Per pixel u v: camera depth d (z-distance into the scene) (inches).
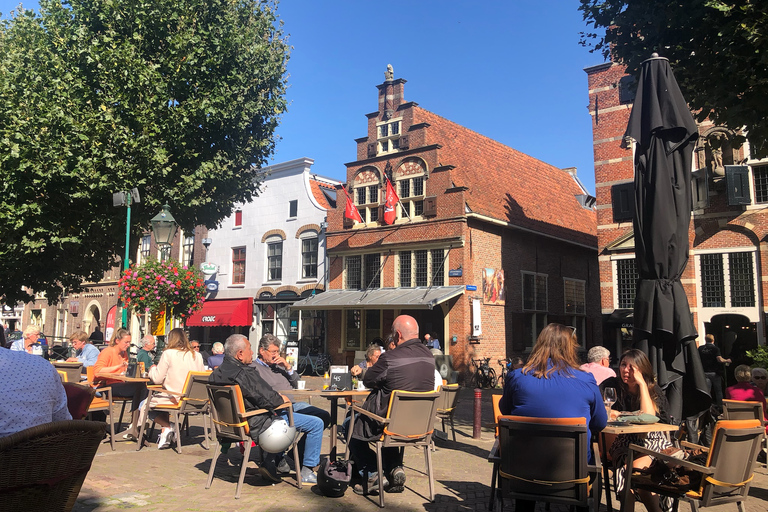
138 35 576.1
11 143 541.0
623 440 190.2
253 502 201.8
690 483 164.4
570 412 158.4
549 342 168.7
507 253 880.3
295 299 986.7
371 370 216.8
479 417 367.9
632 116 267.6
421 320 836.0
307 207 999.0
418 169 850.8
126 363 349.7
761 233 594.6
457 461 295.9
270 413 219.0
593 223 1153.4
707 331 623.8
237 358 226.4
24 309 1540.4
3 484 102.0
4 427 110.3
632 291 692.7
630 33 410.3
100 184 549.6
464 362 776.9
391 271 866.8
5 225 563.2
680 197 252.8
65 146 545.3
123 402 351.6
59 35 586.2
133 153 567.8
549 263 973.2
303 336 968.9
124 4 580.1
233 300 1052.5
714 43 365.1
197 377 292.5
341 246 926.4
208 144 639.1
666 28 380.8
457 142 944.9
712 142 397.4
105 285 1307.8
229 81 615.5
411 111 874.8
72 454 112.8
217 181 640.4
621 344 697.6
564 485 150.9
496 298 843.4
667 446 182.4
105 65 559.8
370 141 916.6
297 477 224.8
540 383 162.4
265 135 685.9
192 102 581.0
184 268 512.1
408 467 277.9
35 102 564.1
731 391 291.7
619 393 216.2
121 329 341.1
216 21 618.8
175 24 596.7
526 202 984.9
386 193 875.4
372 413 210.8
